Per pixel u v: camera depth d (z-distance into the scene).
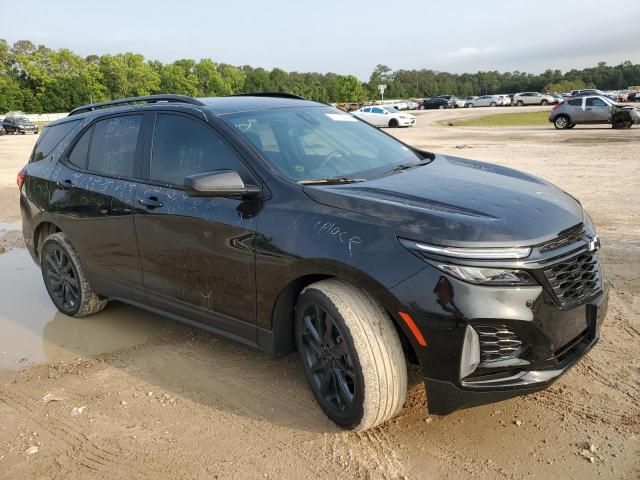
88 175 4.77
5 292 6.05
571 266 3.01
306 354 3.45
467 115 49.34
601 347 4.14
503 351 2.85
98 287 4.86
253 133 3.84
